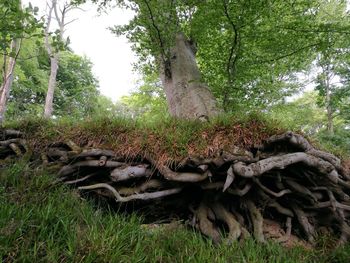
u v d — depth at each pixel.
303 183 2.69
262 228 2.44
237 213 2.62
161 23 3.78
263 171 2.20
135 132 2.91
